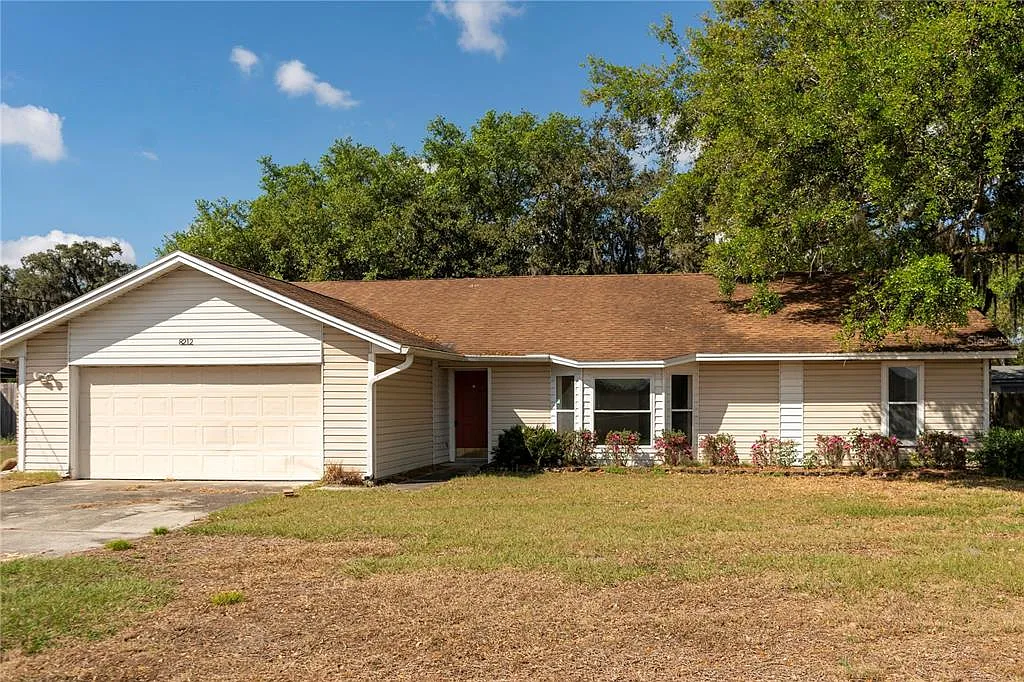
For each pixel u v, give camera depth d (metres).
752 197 16.67
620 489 14.75
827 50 15.96
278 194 45.59
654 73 27.55
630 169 38.78
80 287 55.97
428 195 39.31
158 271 16.22
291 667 5.87
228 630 6.62
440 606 7.22
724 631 6.56
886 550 9.48
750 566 8.61
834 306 20.25
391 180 42.56
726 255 18.59
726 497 13.77
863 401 18.19
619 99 32.69
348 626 6.71
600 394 18.48
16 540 10.29
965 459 17.50
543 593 7.62
